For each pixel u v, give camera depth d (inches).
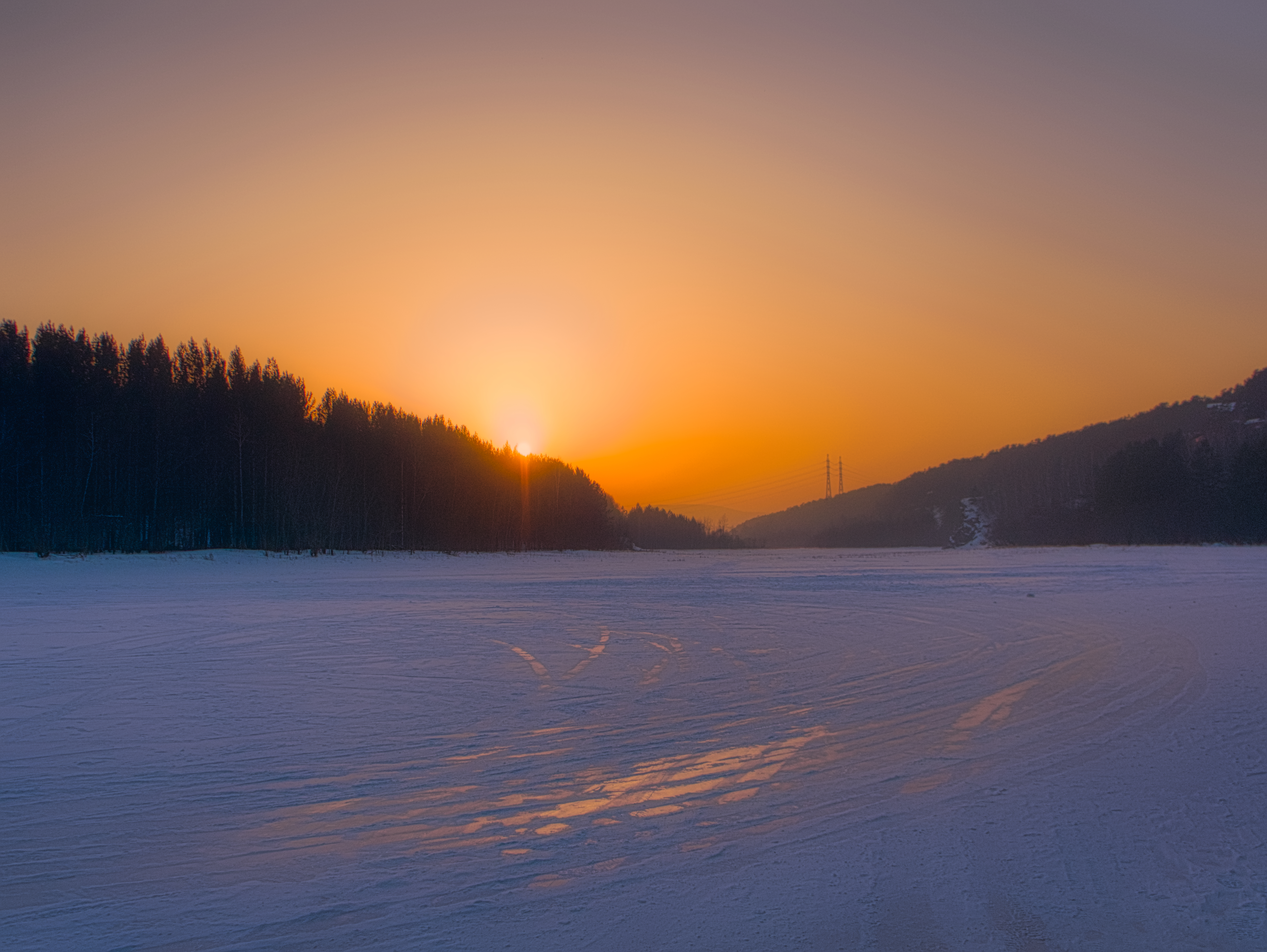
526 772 285.3
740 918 171.2
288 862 204.7
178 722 364.2
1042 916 171.9
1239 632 639.1
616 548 4347.9
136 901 181.5
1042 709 378.0
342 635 672.4
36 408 2170.3
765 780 274.1
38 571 1549.0
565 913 174.4
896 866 199.8
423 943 160.7
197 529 2407.7
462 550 3198.8
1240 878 190.7
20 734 341.4
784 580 1403.8
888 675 473.4
